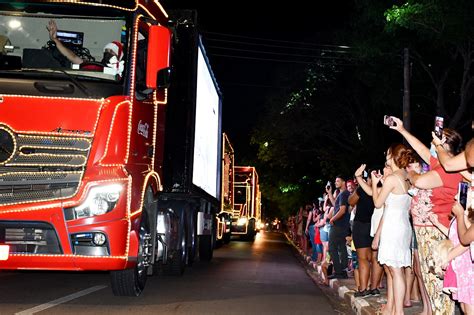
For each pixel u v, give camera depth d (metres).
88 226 7.82
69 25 8.91
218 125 18.39
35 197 7.83
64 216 7.80
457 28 17.42
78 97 8.14
